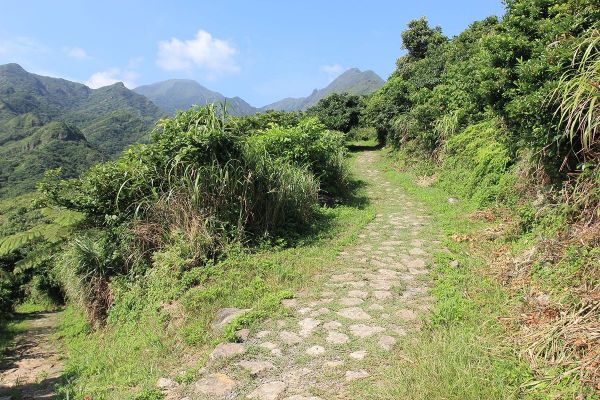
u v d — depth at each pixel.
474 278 5.20
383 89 25.58
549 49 5.77
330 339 4.06
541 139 5.73
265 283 5.70
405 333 4.07
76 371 5.24
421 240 7.54
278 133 10.73
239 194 7.34
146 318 5.66
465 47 17.75
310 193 9.19
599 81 4.34
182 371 3.97
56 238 7.73
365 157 23.42
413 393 2.99
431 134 14.33
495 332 3.79
